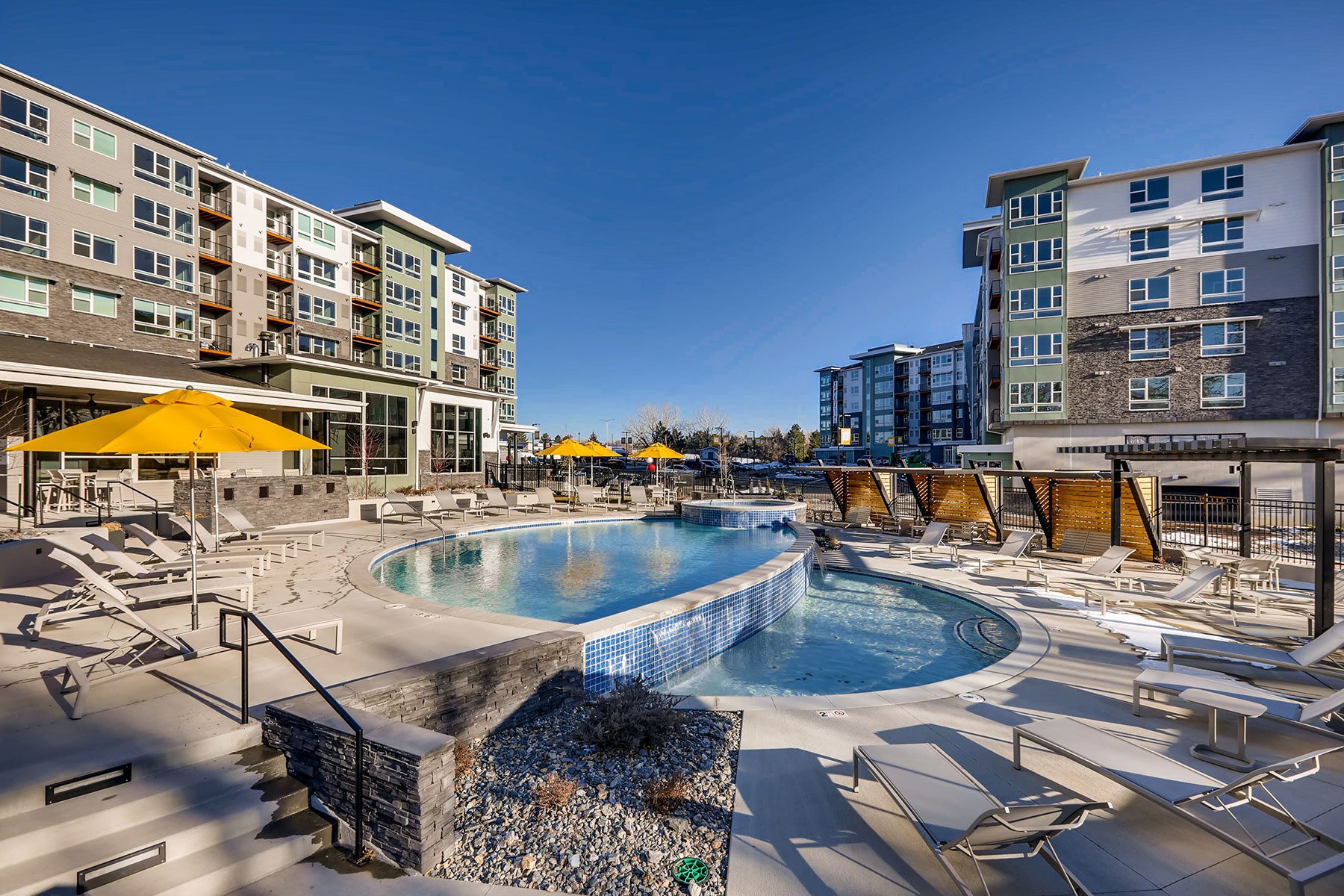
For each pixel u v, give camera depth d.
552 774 4.82
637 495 25.12
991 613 10.56
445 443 28.59
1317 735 5.29
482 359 60.56
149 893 3.23
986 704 6.24
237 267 36.03
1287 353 28.27
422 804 3.69
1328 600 7.51
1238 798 4.21
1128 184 31.05
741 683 7.96
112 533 10.56
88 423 6.01
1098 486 14.93
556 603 10.29
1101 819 4.16
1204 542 15.16
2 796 3.42
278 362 21.11
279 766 4.34
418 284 49.44
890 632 9.97
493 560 14.14
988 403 40.25
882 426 88.94
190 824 3.65
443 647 6.24
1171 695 6.44
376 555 12.76
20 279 26.03
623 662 7.36
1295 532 18.34
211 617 7.39
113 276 29.12
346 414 23.02
